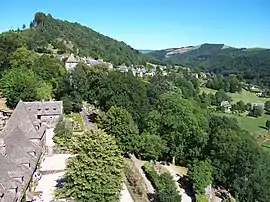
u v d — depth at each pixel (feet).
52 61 498.28
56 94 438.40
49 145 307.17
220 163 306.35
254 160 296.30
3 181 191.11
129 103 367.86
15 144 241.96
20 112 295.69
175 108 332.80
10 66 483.92
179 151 333.01
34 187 232.32
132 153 328.49
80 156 203.00
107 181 201.16
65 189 210.79
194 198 276.00
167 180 268.82
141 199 248.52
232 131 324.19
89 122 380.99
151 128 337.52
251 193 285.84
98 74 431.84
